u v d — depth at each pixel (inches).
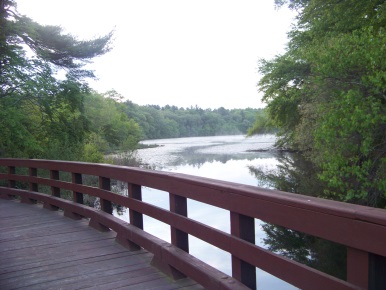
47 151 688.4
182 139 4057.6
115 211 504.7
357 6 479.5
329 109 434.0
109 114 1817.2
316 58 440.1
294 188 666.2
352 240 69.2
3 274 145.6
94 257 161.6
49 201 263.4
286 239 342.3
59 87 679.1
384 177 380.5
